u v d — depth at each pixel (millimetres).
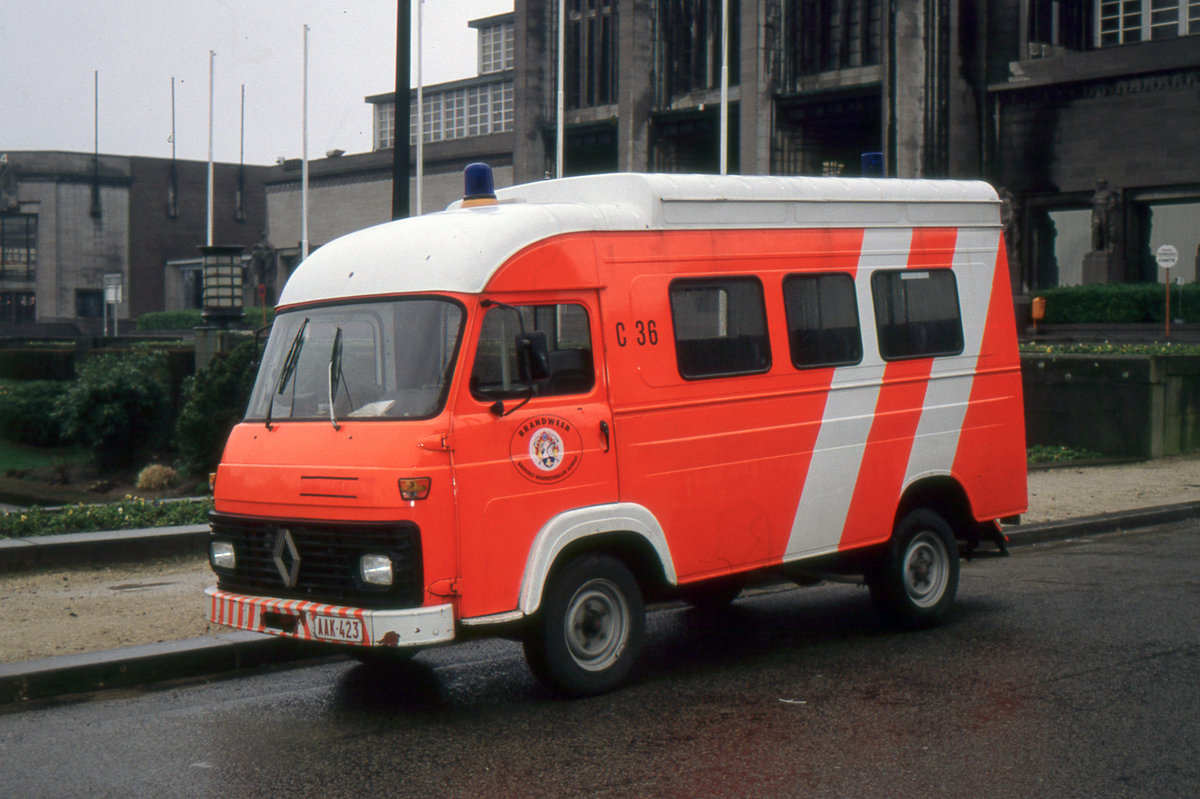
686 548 7293
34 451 25531
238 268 23656
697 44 46812
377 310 6734
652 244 7270
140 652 7582
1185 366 19156
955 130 36219
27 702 7105
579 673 6852
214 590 6996
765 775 5523
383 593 6188
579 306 6938
